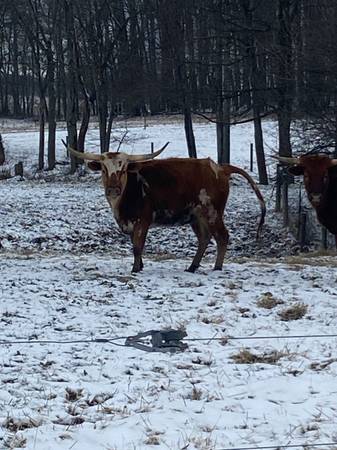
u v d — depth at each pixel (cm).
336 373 770
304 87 2422
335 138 2314
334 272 1366
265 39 2923
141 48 4559
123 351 857
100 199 3142
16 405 688
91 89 4769
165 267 1455
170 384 745
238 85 4050
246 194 3369
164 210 1378
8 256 1697
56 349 865
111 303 1117
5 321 1005
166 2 3806
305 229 2211
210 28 3406
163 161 1379
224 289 1218
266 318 1021
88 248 2258
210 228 1399
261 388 728
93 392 724
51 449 589
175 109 6356
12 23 5278
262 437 611
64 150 5169
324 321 1001
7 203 2975
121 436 612
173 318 1015
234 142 4981
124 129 5559
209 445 591
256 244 2311
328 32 2288
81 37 4731
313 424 637
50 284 1264
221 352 853
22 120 7438
